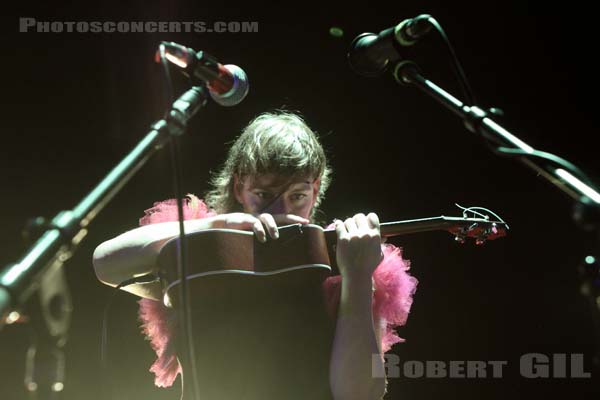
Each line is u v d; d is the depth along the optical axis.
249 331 3.50
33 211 7.61
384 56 3.61
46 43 7.39
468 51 7.90
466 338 7.96
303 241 3.48
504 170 8.11
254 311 3.50
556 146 7.86
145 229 3.86
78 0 7.41
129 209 7.71
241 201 4.06
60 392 2.44
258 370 3.49
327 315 3.62
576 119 7.84
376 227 3.72
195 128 7.74
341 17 7.76
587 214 2.62
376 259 3.64
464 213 4.00
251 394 3.47
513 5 7.81
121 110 7.60
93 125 7.63
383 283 4.12
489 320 8.00
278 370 3.49
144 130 7.60
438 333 8.00
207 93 3.29
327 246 3.67
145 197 7.73
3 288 2.23
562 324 7.88
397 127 8.09
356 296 3.55
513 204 8.09
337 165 8.04
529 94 7.90
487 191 8.12
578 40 7.80
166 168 7.72
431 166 8.11
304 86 7.91
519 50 7.88
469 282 8.09
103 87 7.57
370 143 8.08
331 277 3.77
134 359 7.20
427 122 8.09
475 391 7.85
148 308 4.32
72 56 7.46
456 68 3.35
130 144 7.63
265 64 7.81
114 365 7.18
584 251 7.89
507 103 7.91
